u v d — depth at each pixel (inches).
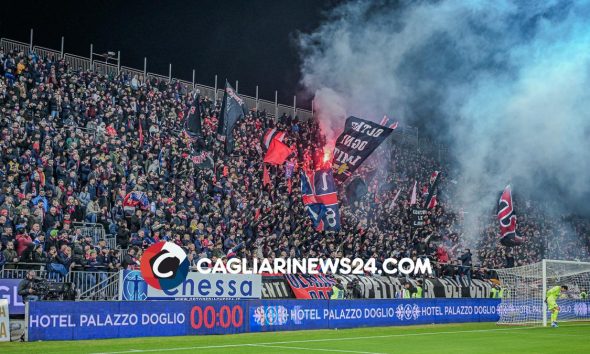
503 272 1374.3
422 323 1213.1
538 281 1368.1
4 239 922.7
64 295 898.1
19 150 1112.8
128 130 1339.8
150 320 883.4
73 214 1058.7
